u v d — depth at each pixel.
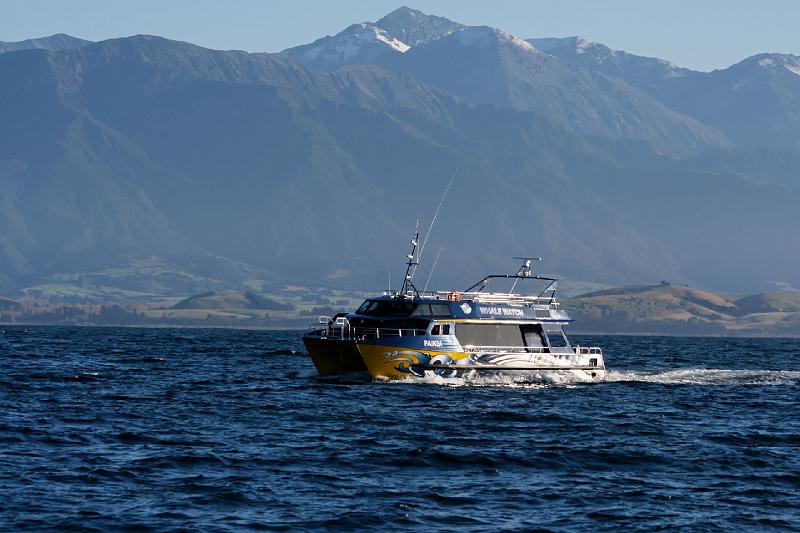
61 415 154.50
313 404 169.50
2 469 109.69
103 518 91.31
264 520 91.81
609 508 98.50
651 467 119.56
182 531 87.94
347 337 192.88
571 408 172.00
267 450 124.94
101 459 117.00
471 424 149.75
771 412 176.88
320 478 109.19
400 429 143.25
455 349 192.00
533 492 105.00
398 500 100.00
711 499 102.94
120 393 190.00
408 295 197.50
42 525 88.81
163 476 108.50
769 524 93.62
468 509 97.38
